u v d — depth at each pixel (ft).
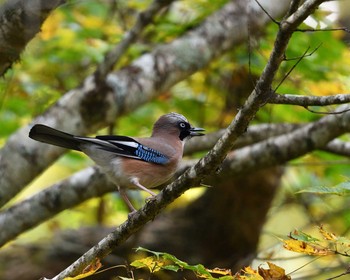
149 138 35.14
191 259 49.93
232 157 41.65
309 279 50.49
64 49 47.01
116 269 47.39
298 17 21.52
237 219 50.60
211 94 50.11
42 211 40.45
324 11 42.09
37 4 29.43
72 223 55.98
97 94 38.29
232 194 50.65
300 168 51.42
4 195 37.17
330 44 43.09
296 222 56.18
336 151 43.96
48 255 49.55
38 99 48.39
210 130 50.49
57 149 37.55
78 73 49.32
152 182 34.24
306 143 41.06
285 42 21.99
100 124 38.58
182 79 40.32
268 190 50.57
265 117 49.39
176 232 50.65
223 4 44.91
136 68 39.45
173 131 36.52
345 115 40.29
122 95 38.52
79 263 27.04
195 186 25.00
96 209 54.95
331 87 44.50
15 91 47.55
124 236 26.40
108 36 48.42
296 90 44.60
